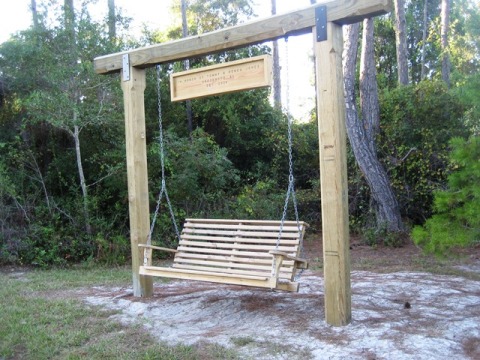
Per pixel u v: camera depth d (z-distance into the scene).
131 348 4.54
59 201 10.77
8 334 5.05
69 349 4.62
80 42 10.54
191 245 6.31
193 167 11.53
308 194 13.27
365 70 12.02
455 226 4.91
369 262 9.02
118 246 9.89
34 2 13.23
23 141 11.44
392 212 11.28
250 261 5.71
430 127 12.03
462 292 6.25
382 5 4.43
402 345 4.22
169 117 13.87
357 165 12.29
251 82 5.39
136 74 6.31
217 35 5.56
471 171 4.76
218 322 5.26
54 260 9.45
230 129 14.39
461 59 17.89
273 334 4.64
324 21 4.74
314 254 10.20
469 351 4.15
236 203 11.90
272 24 5.14
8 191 9.85
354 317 5.06
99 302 6.25
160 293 6.63
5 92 11.68
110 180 10.94
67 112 10.06
